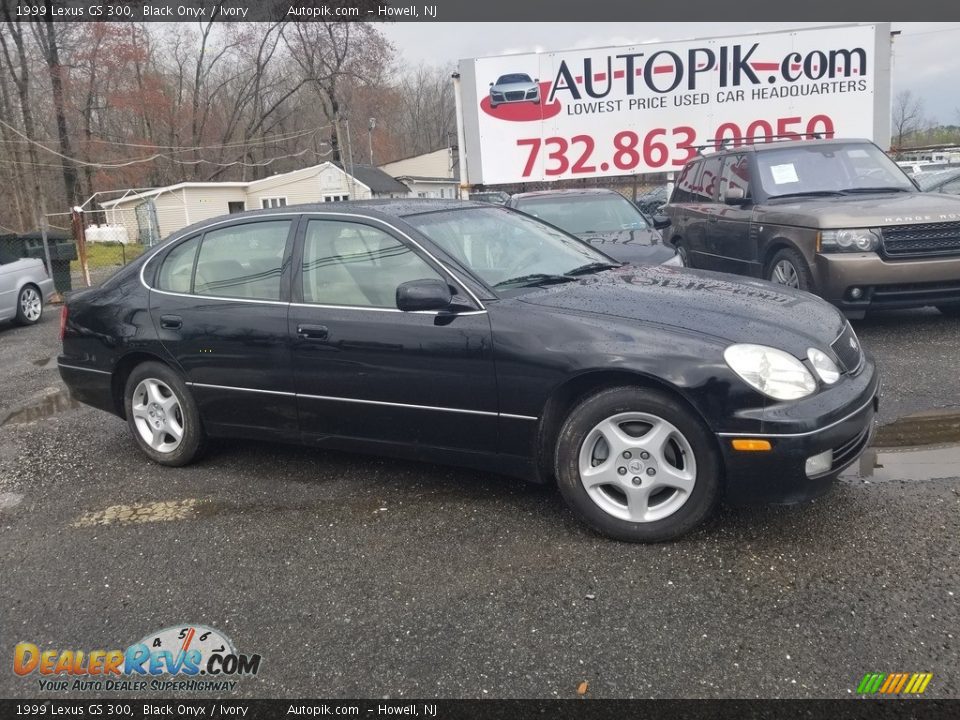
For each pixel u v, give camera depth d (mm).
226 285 4656
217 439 5320
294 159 51938
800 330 3570
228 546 3816
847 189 8102
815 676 2611
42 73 37000
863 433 3576
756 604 3035
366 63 46000
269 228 4582
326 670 2811
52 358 9023
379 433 4195
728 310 3664
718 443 3348
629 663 2738
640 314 3639
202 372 4680
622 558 3449
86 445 5539
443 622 3055
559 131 14617
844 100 13906
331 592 3330
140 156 43000
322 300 4285
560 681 2672
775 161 8508
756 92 14047
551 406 3686
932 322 7711
